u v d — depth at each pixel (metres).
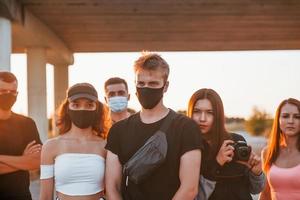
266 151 5.47
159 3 13.93
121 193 4.15
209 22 16.25
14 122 5.19
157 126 4.03
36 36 15.28
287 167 5.14
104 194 4.55
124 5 14.09
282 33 18.22
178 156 3.97
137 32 17.72
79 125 4.50
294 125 5.13
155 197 3.96
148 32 17.73
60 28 17.06
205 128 4.54
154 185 3.97
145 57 4.09
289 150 5.21
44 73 17.94
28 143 5.23
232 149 4.43
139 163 3.93
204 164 4.45
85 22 16.08
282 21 16.20
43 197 4.49
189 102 4.64
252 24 16.61
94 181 4.45
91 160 4.46
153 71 4.02
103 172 4.50
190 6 14.25
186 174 3.93
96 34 18.08
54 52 18.78
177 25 16.66
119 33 17.88
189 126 4.00
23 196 5.14
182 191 3.91
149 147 3.94
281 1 13.88
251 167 4.46
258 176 4.50
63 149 4.48
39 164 5.05
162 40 19.27
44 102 18.02
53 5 13.80
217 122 4.52
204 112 4.53
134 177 3.95
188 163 3.94
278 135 5.29
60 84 22.38
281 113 5.21
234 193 4.47
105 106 4.75
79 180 4.41
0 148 5.09
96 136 4.68
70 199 4.39
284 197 5.08
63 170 4.40
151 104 4.04
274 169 5.19
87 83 4.62
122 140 4.11
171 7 14.31
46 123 18.17
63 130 4.68
